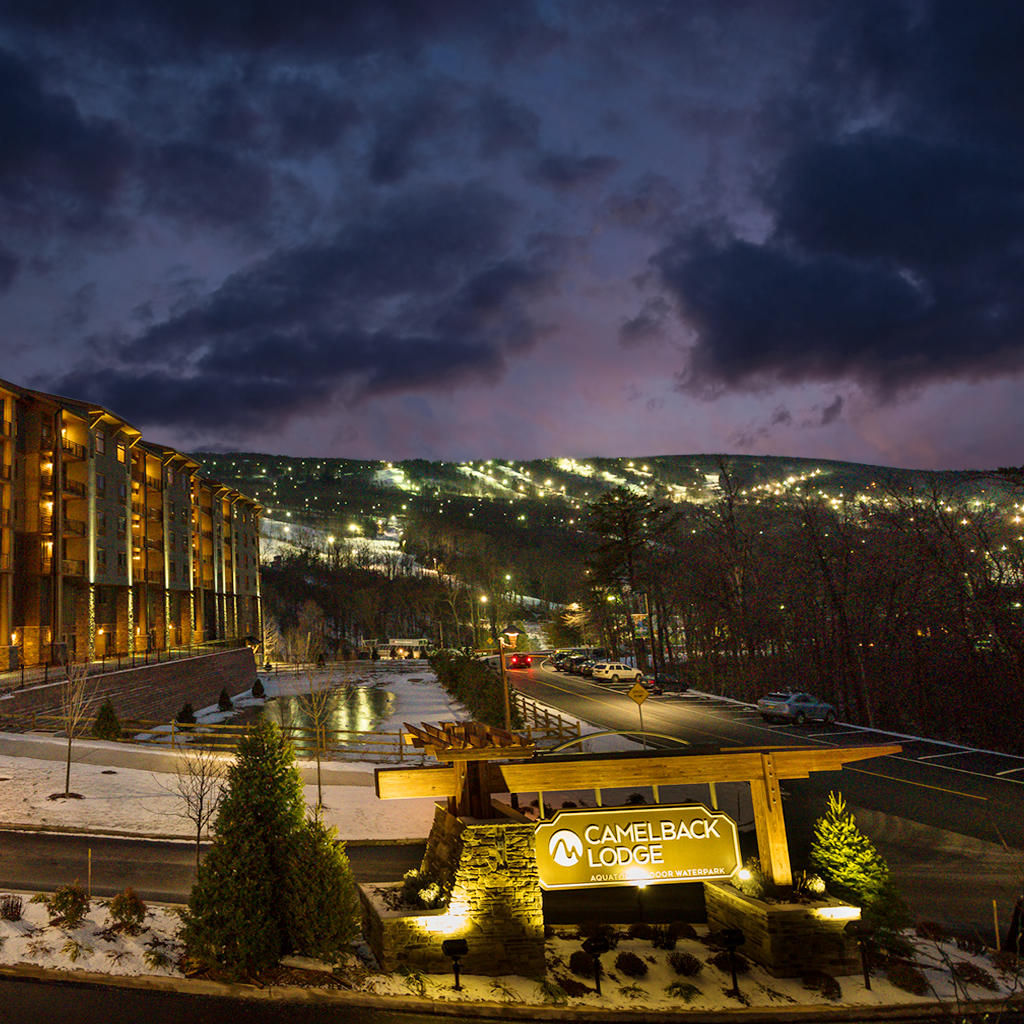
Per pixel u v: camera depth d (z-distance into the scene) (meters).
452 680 58.53
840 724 38.03
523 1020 9.80
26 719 31.16
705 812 12.40
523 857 11.29
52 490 48.88
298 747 31.44
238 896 10.23
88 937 10.84
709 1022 10.09
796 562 54.31
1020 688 41.72
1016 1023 10.35
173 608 69.56
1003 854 18.30
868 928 11.18
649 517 68.69
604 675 58.25
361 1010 9.59
